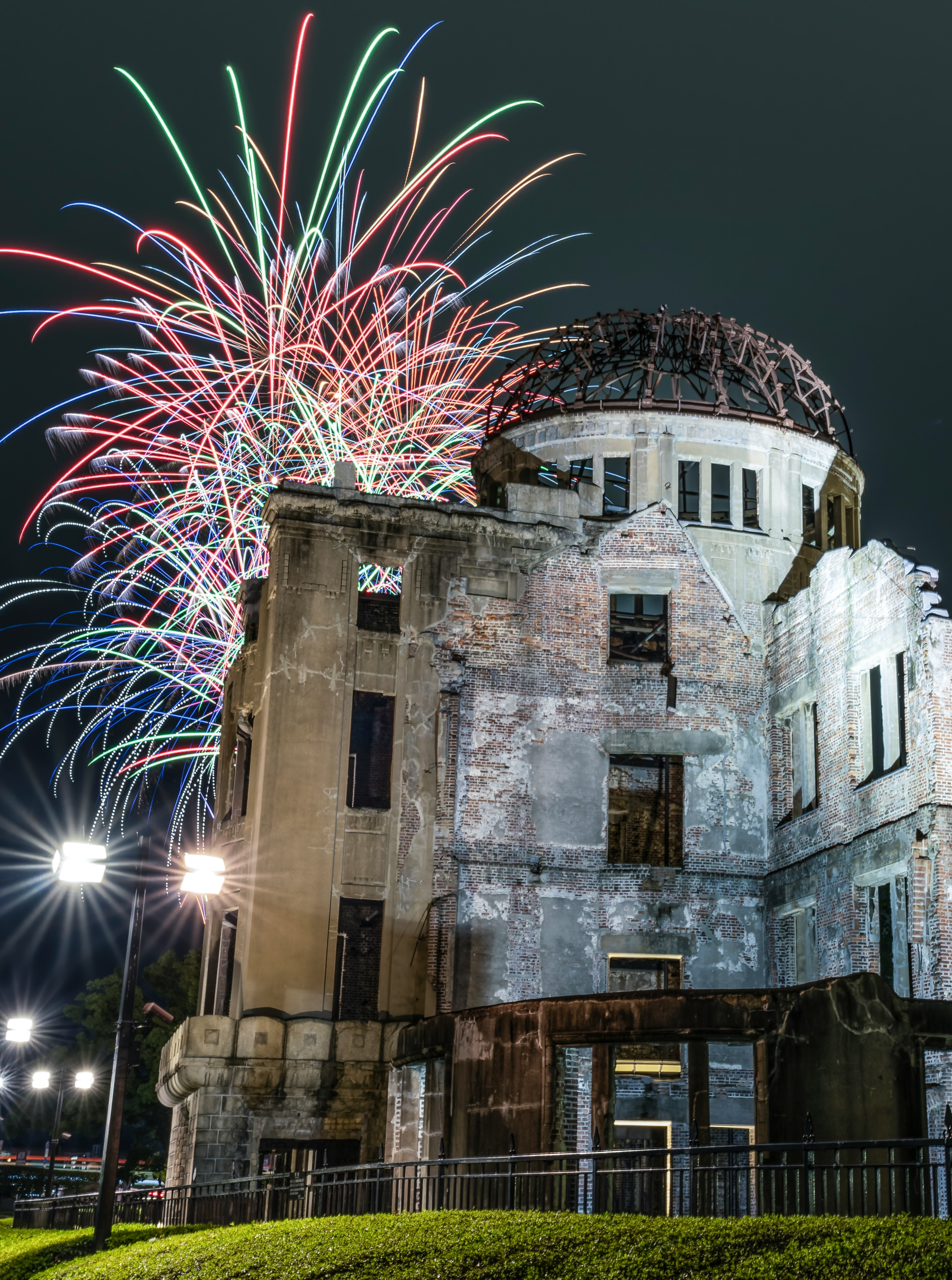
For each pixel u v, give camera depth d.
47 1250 20.70
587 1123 22.38
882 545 26.22
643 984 32.09
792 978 29.20
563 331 34.84
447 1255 13.19
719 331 34.50
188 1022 28.08
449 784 30.53
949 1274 10.05
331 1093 28.23
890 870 24.61
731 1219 12.61
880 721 28.17
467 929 29.05
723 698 31.11
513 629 31.20
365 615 31.84
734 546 32.78
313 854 29.75
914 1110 18.84
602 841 30.09
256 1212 21.91
